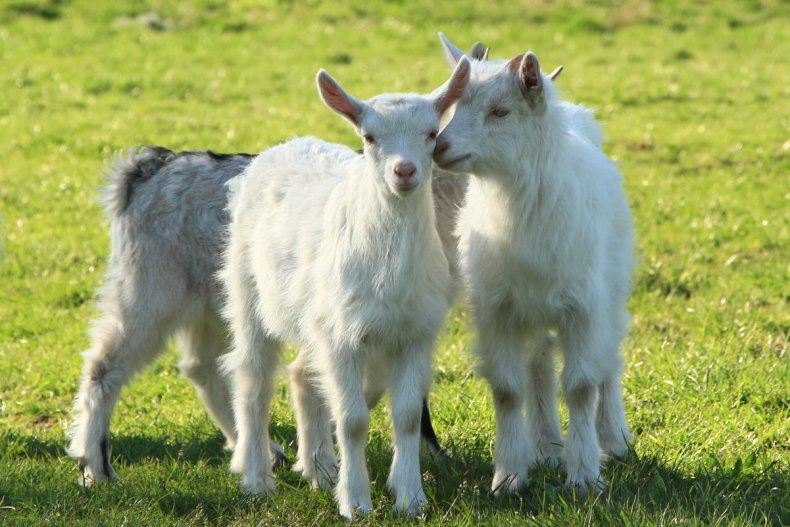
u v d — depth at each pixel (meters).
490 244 7.75
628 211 8.59
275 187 8.33
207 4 31.50
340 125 21.25
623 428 8.70
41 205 17.66
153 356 8.99
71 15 30.45
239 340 8.40
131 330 8.84
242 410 8.30
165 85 24.53
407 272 7.26
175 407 10.80
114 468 8.99
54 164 19.52
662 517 6.78
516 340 8.02
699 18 30.31
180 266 8.93
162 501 7.84
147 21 29.88
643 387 9.99
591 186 7.82
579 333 7.81
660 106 23.02
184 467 8.69
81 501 7.79
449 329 12.32
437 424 9.44
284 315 8.00
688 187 17.88
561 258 7.55
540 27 29.81
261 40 28.75
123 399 11.06
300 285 7.77
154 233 8.91
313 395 8.40
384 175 7.07
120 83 24.41
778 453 8.36
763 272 13.89
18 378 11.77
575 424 7.82
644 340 11.52
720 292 13.13
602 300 7.81
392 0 31.78
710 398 9.58
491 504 7.58
